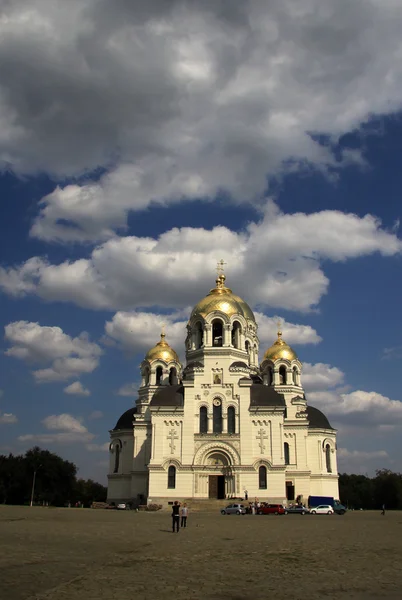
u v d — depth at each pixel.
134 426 126.00
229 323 118.31
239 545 41.22
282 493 105.31
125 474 127.69
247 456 107.81
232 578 26.77
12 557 32.31
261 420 109.75
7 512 85.56
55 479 171.00
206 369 114.25
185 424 110.69
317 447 128.75
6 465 166.75
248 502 102.19
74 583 24.70
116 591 23.16
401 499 185.75
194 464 108.12
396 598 22.48
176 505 53.12
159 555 34.84
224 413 111.00
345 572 28.73
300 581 26.12
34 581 25.02
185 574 27.72
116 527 57.56
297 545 41.47
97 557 33.38
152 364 137.38
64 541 41.81
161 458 109.19
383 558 34.12
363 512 123.62
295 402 133.88
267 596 22.77
